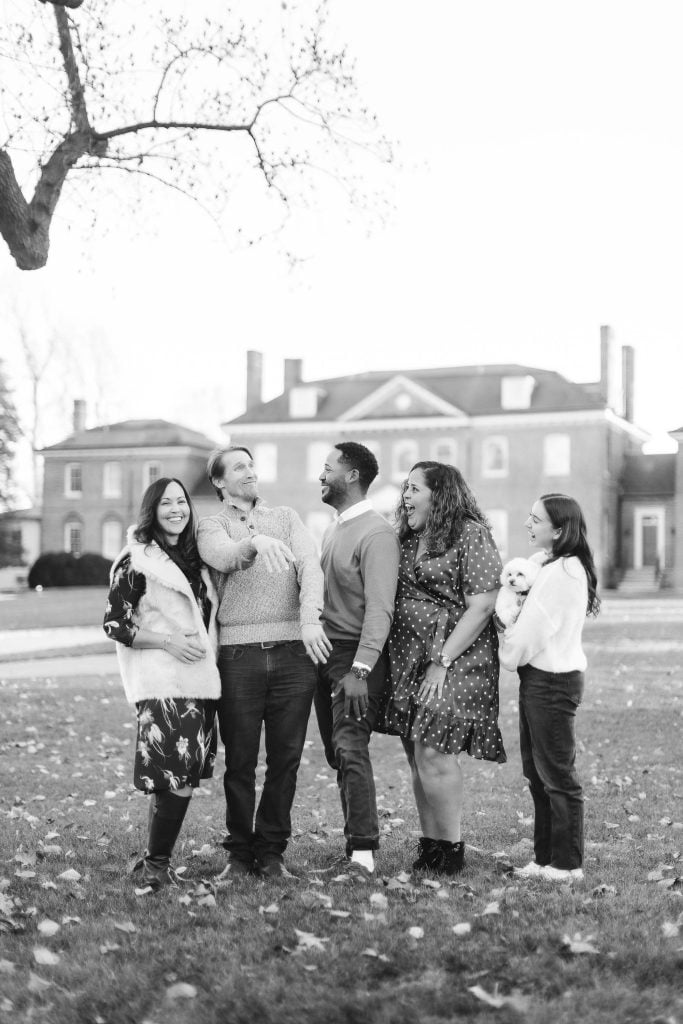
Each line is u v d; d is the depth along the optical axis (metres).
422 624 5.82
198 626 5.55
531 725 5.78
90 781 9.43
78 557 53.50
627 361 58.12
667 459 55.38
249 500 5.94
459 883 5.70
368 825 5.93
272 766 5.88
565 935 4.70
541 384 54.00
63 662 20.00
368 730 5.95
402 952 4.56
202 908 5.23
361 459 6.01
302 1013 4.02
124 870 6.12
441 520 5.85
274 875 5.81
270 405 58.03
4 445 61.22
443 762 5.80
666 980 4.31
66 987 4.33
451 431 53.88
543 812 5.97
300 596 5.77
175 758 5.46
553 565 5.70
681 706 13.34
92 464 62.16
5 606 37.25
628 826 7.43
